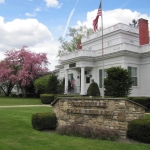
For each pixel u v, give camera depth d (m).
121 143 6.74
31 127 9.08
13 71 36.09
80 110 8.24
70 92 26.52
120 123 7.54
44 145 6.24
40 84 30.83
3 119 10.91
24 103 23.02
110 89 17.31
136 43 25.67
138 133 7.08
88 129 7.45
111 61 22.52
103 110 7.81
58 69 34.56
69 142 6.59
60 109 8.89
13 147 5.97
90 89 20.62
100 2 17.20
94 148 5.98
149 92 20.89
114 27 25.06
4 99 28.22
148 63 21.25
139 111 8.12
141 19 24.14
